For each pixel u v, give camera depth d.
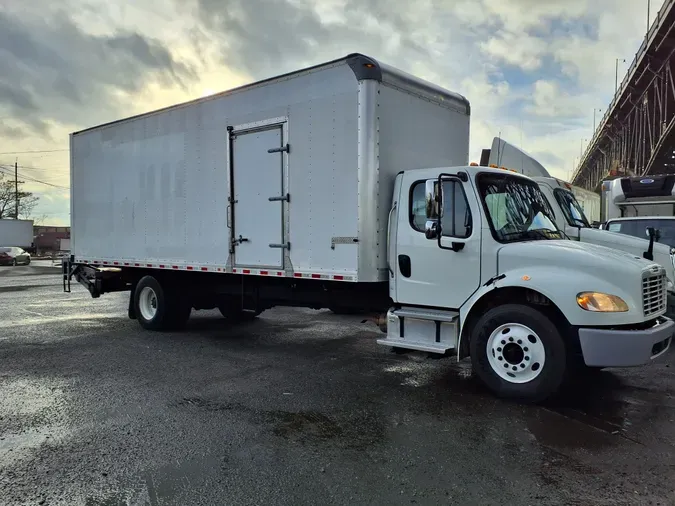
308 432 4.41
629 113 45.72
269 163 6.82
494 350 5.29
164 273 8.92
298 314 11.31
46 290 17.41
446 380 6.01
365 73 5.81
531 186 6.31
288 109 6.54
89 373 6.35
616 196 11.79
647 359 4.66
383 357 7.21
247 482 3.53
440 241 5.57
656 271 5.15
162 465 3.79
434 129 6.88
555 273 4.96
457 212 5.59
